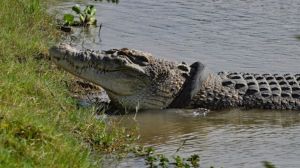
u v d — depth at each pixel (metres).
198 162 21.16
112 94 27.03
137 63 27.17
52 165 17.86
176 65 28.08
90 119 22.81
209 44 36.56
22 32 30.89
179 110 27.56
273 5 45.56
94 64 26.55
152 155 21.55
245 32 39.19
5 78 22.34
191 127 25.30
